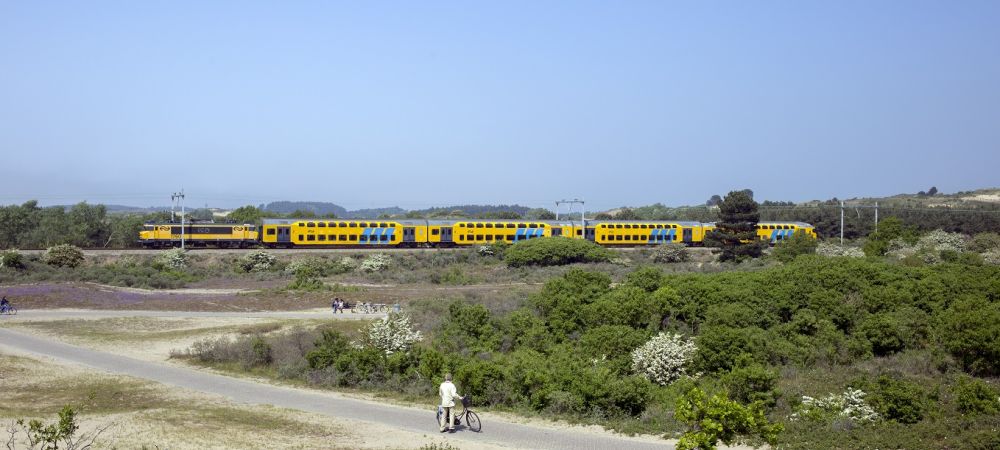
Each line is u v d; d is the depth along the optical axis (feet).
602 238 390.63
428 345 143.64
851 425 87.61
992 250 298.35
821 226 519.60
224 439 79.77
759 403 81.20
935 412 91.30
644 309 145.69
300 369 121.49
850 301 147.33
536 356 128.47
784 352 122.52
